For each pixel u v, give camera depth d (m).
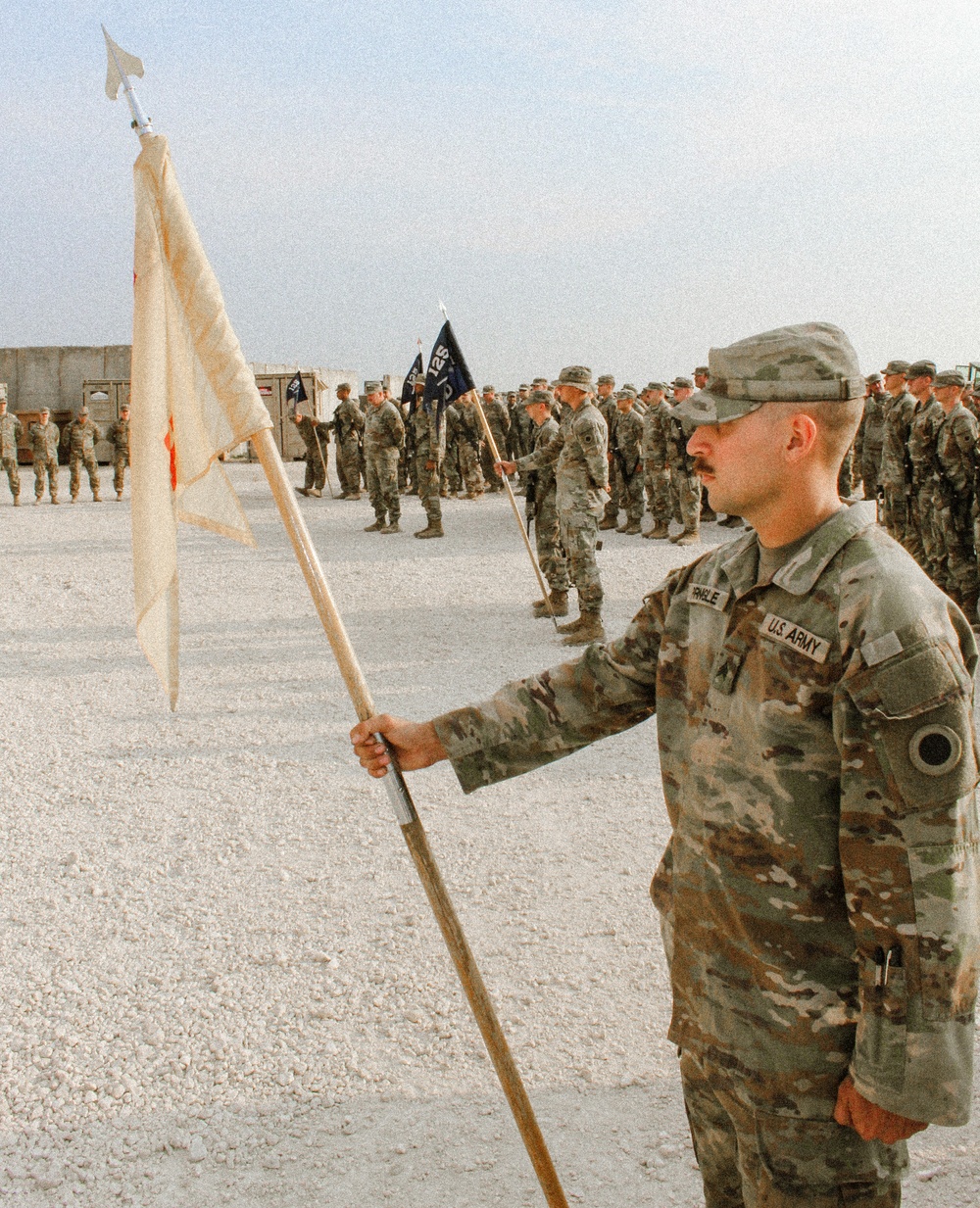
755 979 1.52
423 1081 2.97
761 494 1.52
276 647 8.15
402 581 10.72
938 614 1.39
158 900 4.09
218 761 5.64
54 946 3.78
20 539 14.59
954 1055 1.35
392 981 3.47
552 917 3.84
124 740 6.05
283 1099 2.92
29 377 30.56
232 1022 3.28
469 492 17.98
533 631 8.35
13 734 6.21
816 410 1.48
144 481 2.06
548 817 4.75
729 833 1.53
